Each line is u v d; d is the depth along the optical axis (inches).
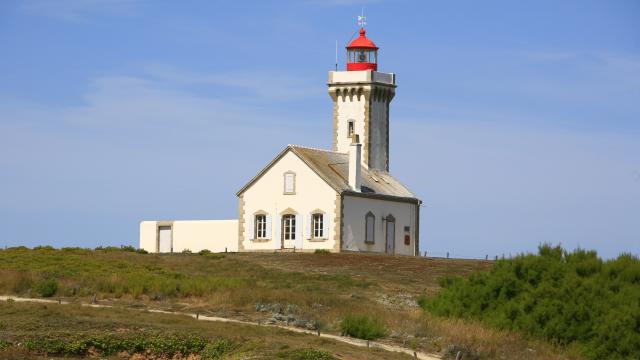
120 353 1660.9
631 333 1784.0
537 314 1881.2
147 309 2079.2
